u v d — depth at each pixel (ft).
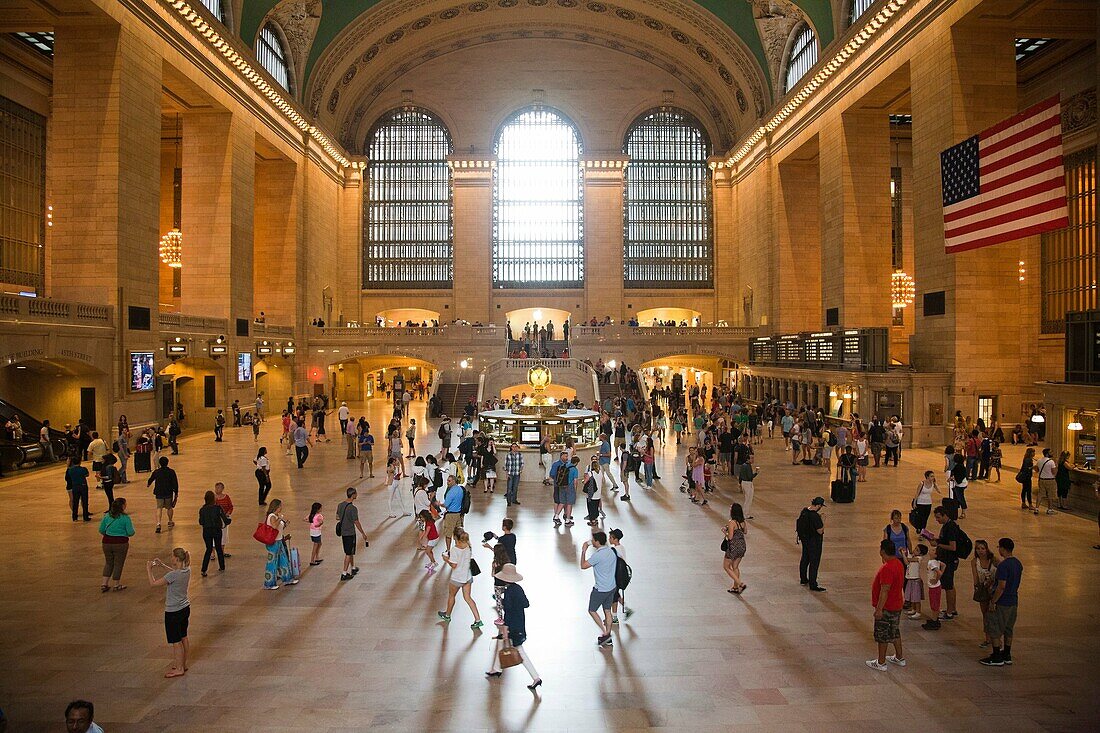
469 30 144.15
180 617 22.88
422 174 152.97
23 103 85.25
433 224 152.56
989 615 23.45
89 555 36.11
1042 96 91.76
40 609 28.58
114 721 20.08
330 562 35.17
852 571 33.42
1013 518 43.37
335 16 120.06
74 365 67.41
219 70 91.45
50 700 21.22
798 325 122.31
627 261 153.58
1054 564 34.27
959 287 73.51
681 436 86.28
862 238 97.04
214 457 69.62
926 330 78.95
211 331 91.50
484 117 150.71
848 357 85.30
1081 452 46.65
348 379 144.87
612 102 151.43
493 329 124.98
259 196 120.78
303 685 22.33
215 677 22.80
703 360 147.02
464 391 116.98
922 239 79.36
